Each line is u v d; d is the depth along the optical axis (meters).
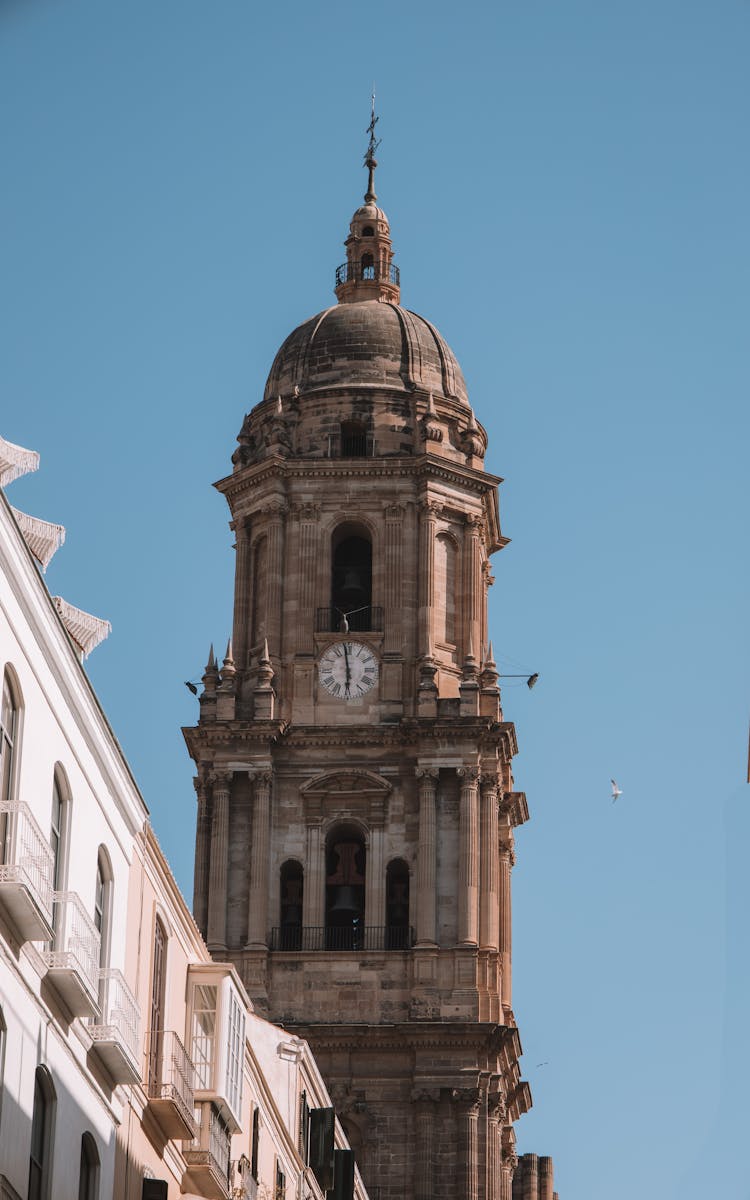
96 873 67.69
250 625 150.25
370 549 152.38
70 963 62.62
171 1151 75.06
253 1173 85.25
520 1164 164.38
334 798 144.75
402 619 148.75
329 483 151.50
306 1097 100.38
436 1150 136.88
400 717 146.50
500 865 149.88
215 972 78.62
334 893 144.50
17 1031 59.84
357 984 140.50
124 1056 67.06
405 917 143.00
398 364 156.75
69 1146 64.31
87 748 66.44
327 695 147.12
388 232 165.00
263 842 143.25
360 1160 136.88
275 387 157.12
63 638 63.59
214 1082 77.31
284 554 150.62
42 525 70.31
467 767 144.00
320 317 159.88
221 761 144.88
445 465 151.38
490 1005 139.88
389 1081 138.25
